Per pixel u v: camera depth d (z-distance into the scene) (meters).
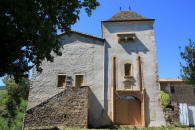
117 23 19.38
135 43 18.47
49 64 18.39
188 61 16.30
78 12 9.52
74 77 17.83
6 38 7.06
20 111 29.30
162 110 16.11
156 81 17.05
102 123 15.96
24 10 6.68
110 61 18.00
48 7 8.09
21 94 33.72
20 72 8.44
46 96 17.30
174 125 15.43
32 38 7.92
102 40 18.80
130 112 16.61
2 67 7.59
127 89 16.89
